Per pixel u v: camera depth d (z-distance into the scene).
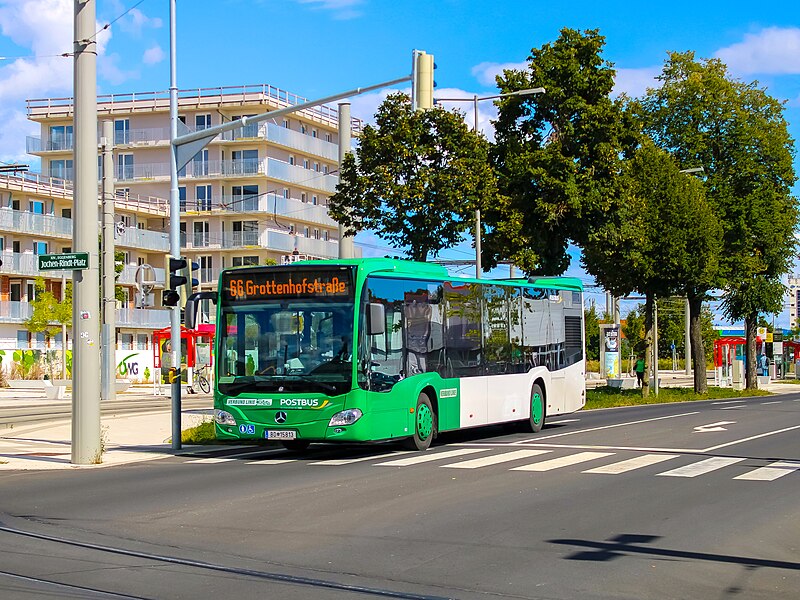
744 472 16.03
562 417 31.55
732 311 54.81
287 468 17.23
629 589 8.23
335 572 8.86
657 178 44.06
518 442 21.61
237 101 81.44
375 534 10.65
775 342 84.81
